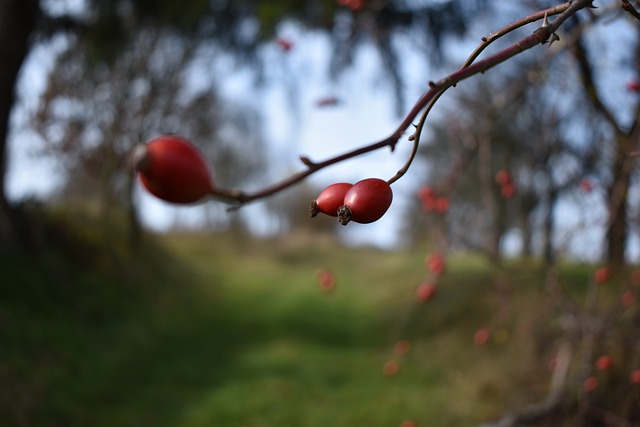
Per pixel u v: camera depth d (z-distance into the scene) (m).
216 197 0.69
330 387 5.43
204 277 11.13
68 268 7.01
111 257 8.07
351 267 15.81
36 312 5.71
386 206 0.74
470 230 4.87
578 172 4.07
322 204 0.78
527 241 5.92
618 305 3.74
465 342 6.30
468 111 4.35
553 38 0.80
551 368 4.25
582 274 4.89
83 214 8.49
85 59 7.72
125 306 7.20
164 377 5.49
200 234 18.20
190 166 0.55
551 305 4.67
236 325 8.24
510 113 4.90
